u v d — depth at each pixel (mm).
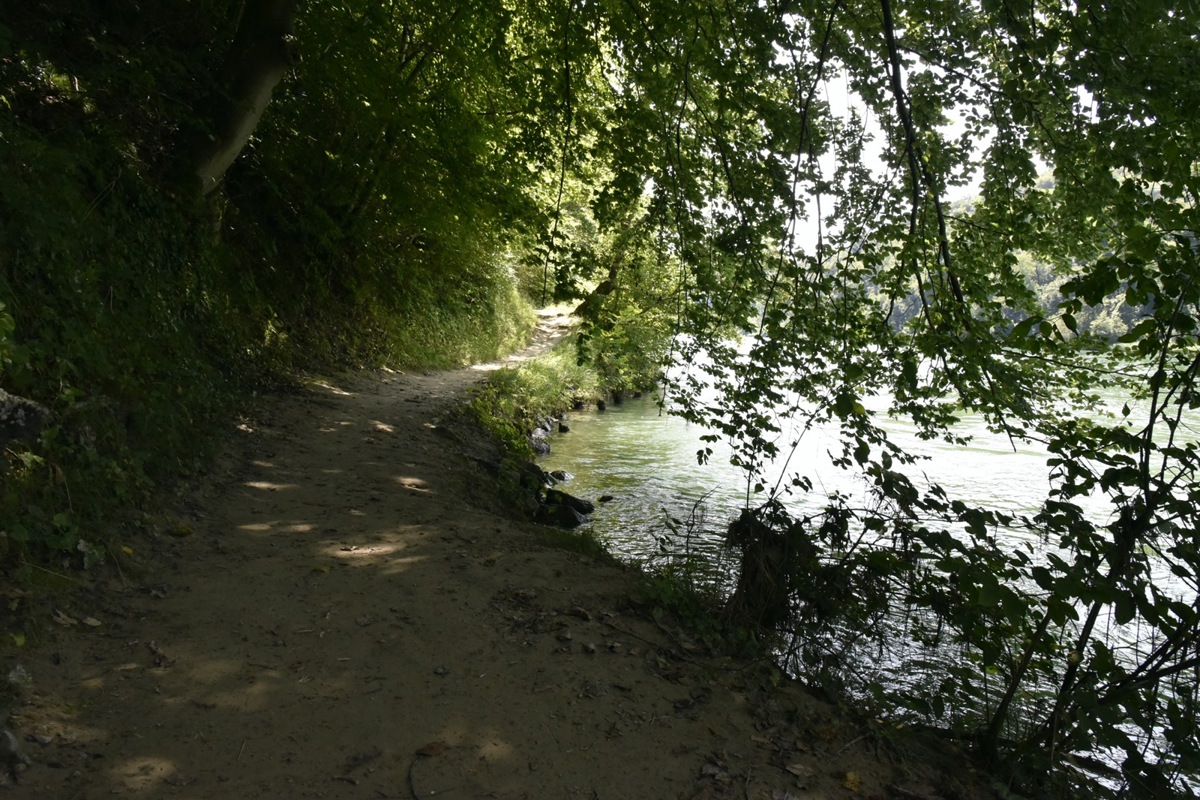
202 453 6949
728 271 7379
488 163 12633
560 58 8117
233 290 10586
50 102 7859
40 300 5578
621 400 26891
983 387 5477
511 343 27953
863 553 4828
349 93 12516
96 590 4426
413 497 7598
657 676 4297
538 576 5660
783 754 3643
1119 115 5574
